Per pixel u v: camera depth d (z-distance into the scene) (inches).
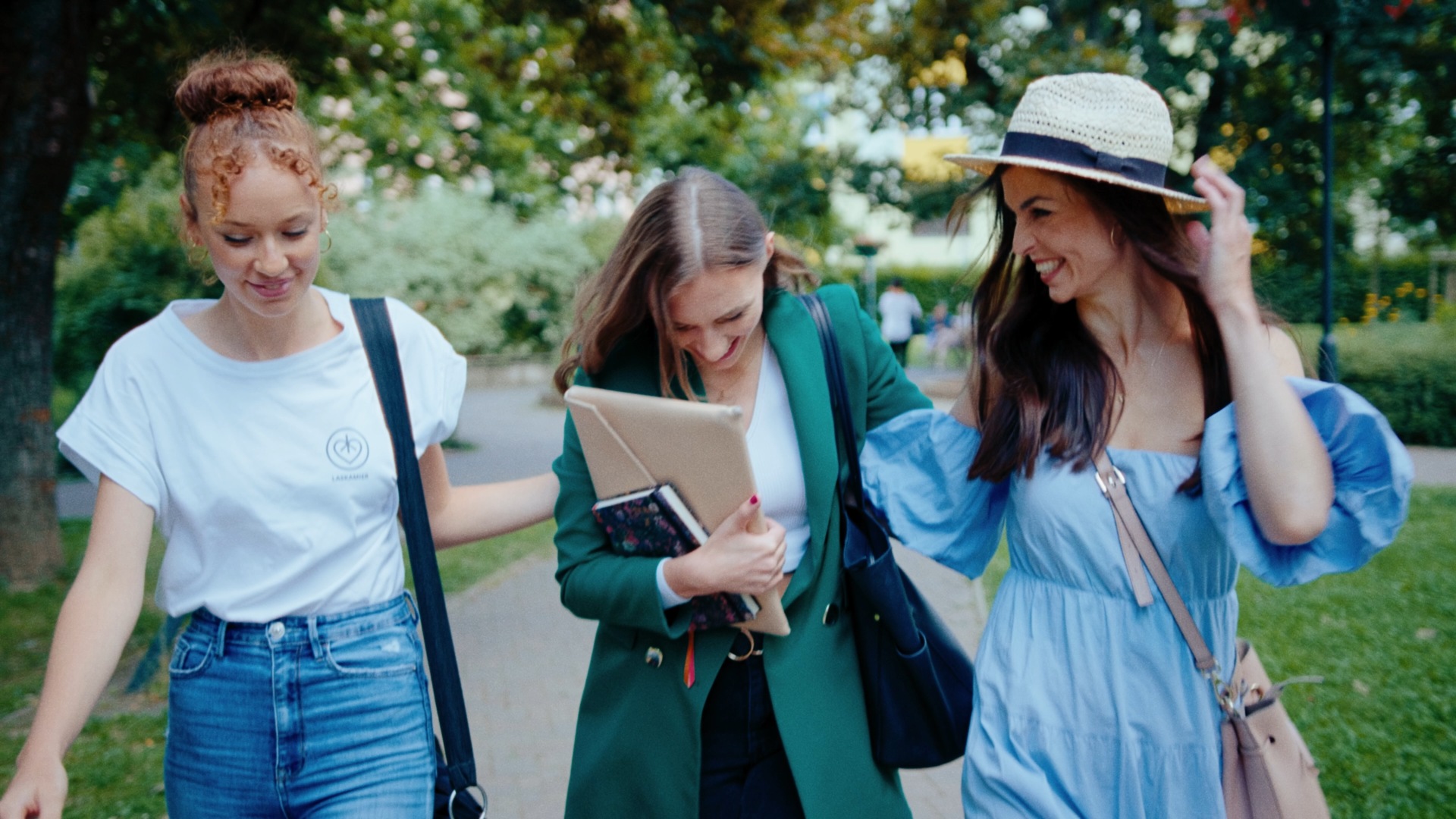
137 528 77.1
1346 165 649.0
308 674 78.8
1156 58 550.6
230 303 80.2
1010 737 84.4
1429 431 549.0
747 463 82.1
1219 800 80.0
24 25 265.7
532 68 443.2
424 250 885.2
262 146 71.7
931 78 600.1
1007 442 85.7
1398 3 252.2
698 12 353.1
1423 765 159.2
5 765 183.5
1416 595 251.6
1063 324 87.0
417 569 85.6
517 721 200.4
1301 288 629.6
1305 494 70.7
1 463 287.6
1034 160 79.9
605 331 88.7
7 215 275.3
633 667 93.0
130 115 374.3
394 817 79.6
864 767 92.1
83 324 626.8
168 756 81.2
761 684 91.1
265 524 78.5
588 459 89.9
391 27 445.4
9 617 263.7
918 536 92.5
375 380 83.2
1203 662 80.1
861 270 1363.2
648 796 90.7
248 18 345.7
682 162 852.6
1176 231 81.0
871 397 98.9
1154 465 80.9
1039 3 573.6
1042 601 85.6
